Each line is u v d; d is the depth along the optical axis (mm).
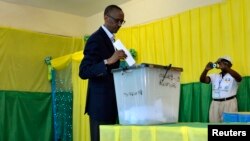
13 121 4195
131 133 1199
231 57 3107
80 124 4004
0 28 4316
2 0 4484
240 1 3082
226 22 3189
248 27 3010
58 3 4715
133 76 1316
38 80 4551
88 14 5273
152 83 1282
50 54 4773
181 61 3566
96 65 1529
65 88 4414
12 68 4344
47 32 4914
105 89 1619
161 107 1308
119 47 1521
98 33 1679
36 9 4832
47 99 4535
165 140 1067
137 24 4406
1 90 4184
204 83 3186
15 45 4422
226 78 2977
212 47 3287
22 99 4312
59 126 4418
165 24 3787
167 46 3734
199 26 3418
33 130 4316
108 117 1607
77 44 5117
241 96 2996
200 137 954
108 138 1298
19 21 4633
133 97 1317
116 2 4680
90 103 1646
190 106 3357
